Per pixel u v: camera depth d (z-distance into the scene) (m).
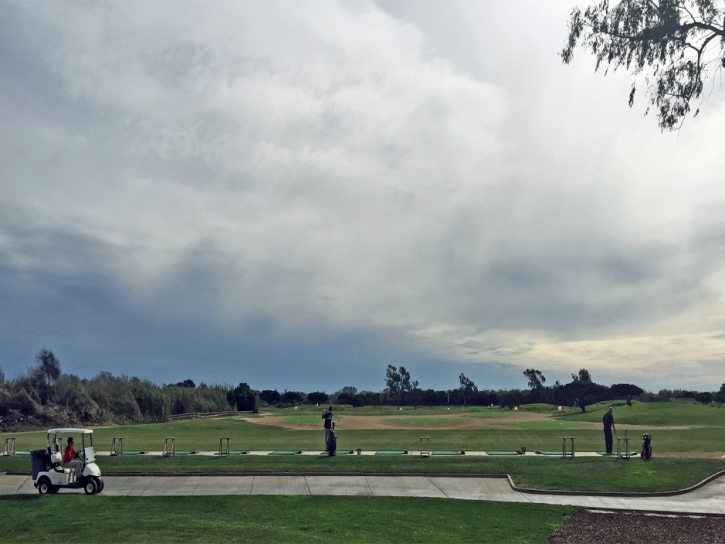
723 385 91.00
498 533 18.39
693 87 21.89
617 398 98.56
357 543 16.88
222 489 23.98
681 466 28.06
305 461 28.91
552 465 28.12
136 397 77.50
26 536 17.39
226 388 97.88
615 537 18.12
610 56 22.75
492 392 120.06
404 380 137.50
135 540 16.97
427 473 26.58
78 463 23.42
